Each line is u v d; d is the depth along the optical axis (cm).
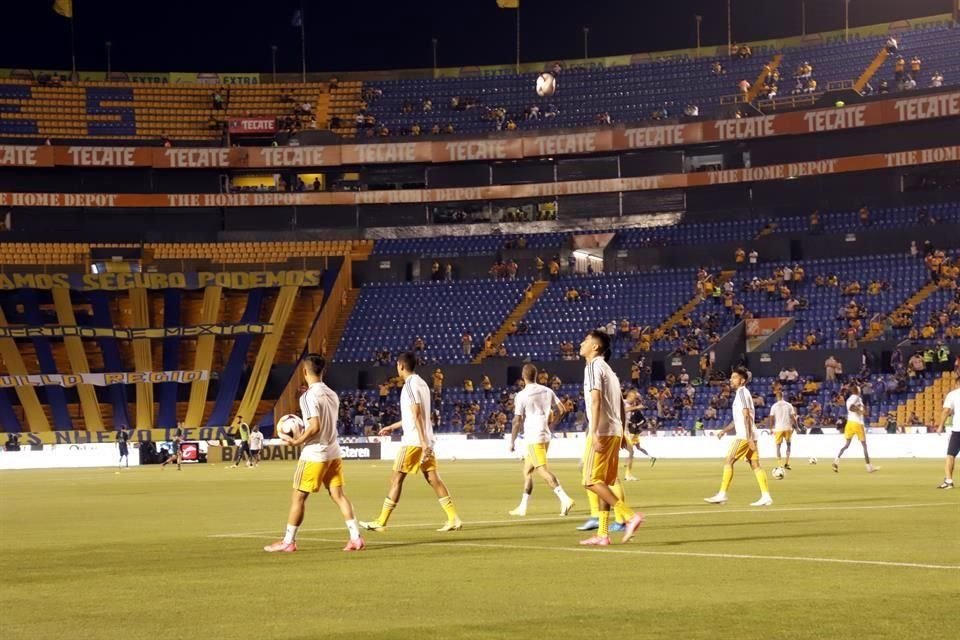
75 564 1335
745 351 6169
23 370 6500
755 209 7244
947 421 2961
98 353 6950
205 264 7225
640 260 7025
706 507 2114
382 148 7544
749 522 1748
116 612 956
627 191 7419
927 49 7331
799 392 5781
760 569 1168
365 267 7331
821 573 1130
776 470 3225
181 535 1723
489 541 1534
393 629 852
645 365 6141
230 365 6669
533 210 7662
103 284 6950
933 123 6862
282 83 8150
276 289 7119
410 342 6762
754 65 7694
